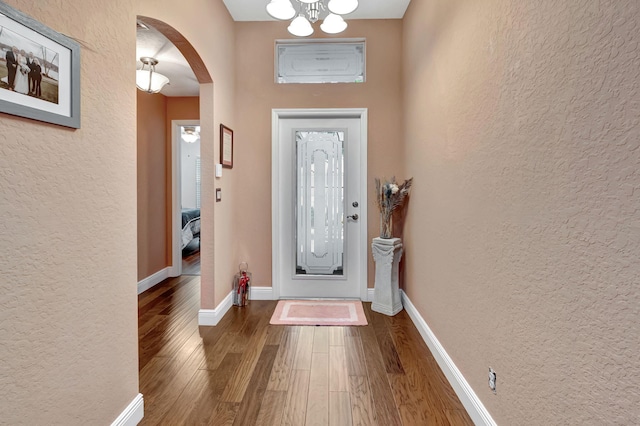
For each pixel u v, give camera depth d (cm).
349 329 271
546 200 108
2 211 97
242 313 306
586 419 92
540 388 113
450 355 197
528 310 119
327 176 350
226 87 308
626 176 78
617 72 80
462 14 178
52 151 113
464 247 177
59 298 117
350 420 163
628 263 78
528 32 117
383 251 305
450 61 196
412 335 260
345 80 344
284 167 349
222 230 300
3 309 98
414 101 280
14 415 102
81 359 127
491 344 147
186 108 438
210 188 276
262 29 335
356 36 333
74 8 122
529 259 118
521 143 122
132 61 157
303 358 223
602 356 87
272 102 338
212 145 275
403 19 323
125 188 153
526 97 119
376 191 329
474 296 165
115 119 145
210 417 165
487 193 150
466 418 165
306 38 334
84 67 127
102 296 138
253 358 223
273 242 343
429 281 240
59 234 117
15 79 99
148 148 397
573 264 96
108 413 142
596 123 87
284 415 167
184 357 225
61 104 115
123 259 152
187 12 223
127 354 155
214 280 281
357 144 346
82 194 127
